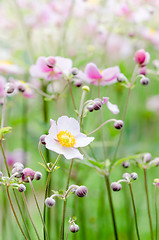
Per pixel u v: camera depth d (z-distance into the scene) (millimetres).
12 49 1225
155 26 1340
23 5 1245
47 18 1223
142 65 971
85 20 1280
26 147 1146
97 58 1225
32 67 992
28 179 849
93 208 1238
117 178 1247
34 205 1220
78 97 1180
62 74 987
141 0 1258
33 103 1236
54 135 864
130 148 1205
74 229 849
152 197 1231
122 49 1259
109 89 1163
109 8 1243
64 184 1188
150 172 1242
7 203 1050
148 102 1365
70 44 1254
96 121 1171
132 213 1167
